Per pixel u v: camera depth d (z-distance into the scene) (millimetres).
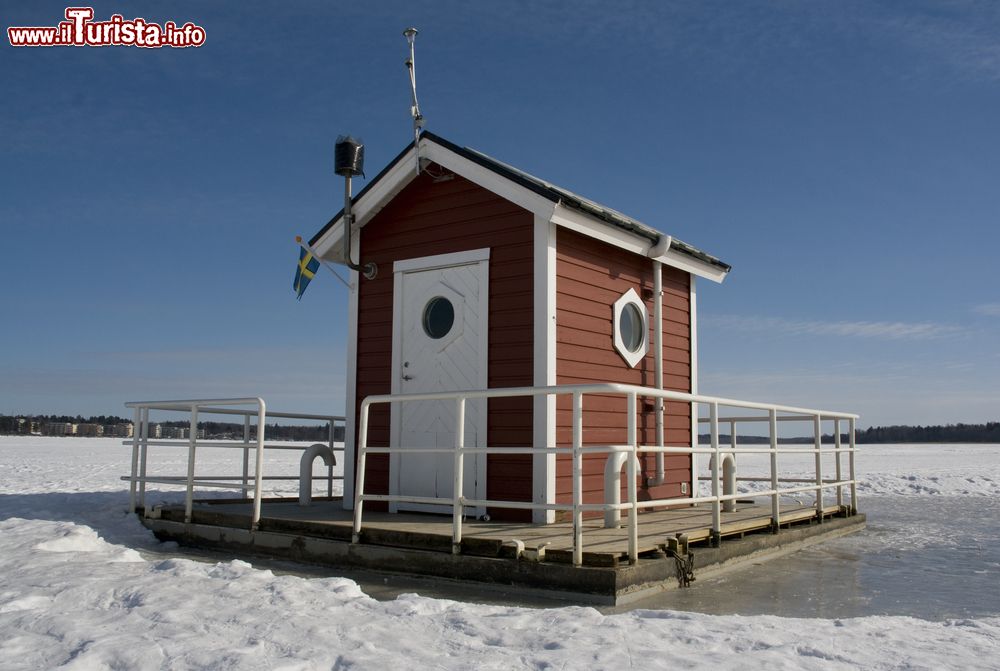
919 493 17422
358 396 8852
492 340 7945
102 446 48031
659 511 9008
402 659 3525
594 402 8195
